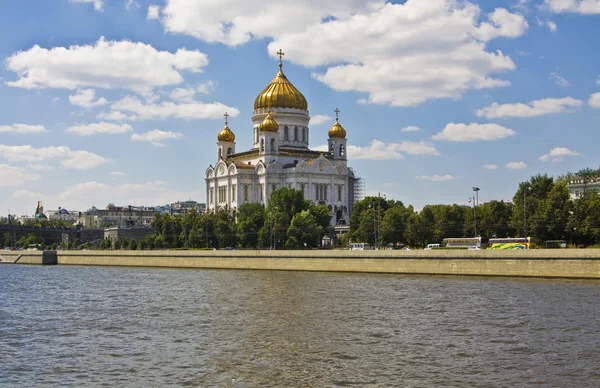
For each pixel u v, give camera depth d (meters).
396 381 57.50
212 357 67.38
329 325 84.06
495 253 139.50
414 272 153.12
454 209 198.75
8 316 100.50
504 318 85.31
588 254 126.69
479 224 189.00
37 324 92.06
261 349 70.62
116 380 59.84
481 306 96.12
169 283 150.50
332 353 67.88
